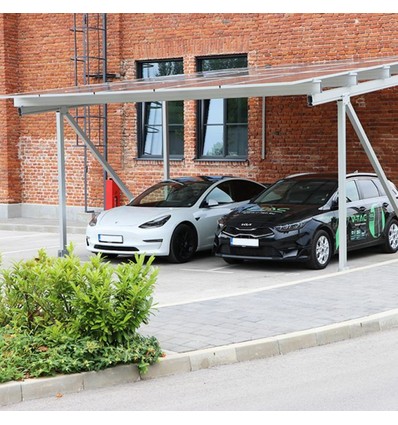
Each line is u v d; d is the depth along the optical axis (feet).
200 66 64.28
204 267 44.42
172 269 43.78
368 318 29.55
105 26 67.87
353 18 55.77
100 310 23.79
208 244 47.34
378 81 42.42
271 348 26.50
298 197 44.80
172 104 66.18
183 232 45.85
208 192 48.16
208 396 22.12
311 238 41.52
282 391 22.31
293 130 59.26
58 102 47.16
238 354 25.85
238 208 45.29
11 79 73.20
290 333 27.50
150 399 22.00
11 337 24.02
